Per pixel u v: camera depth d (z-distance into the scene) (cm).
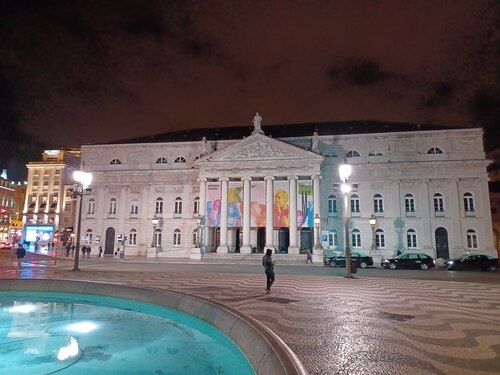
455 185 4625
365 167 4850
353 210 4838
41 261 3800
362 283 1920
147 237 5262
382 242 4706
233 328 854
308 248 4841
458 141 4719
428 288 1741
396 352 716
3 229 9419
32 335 957
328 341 792
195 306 1088
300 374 510
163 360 765
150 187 5381
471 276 2631
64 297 1482
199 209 4922
